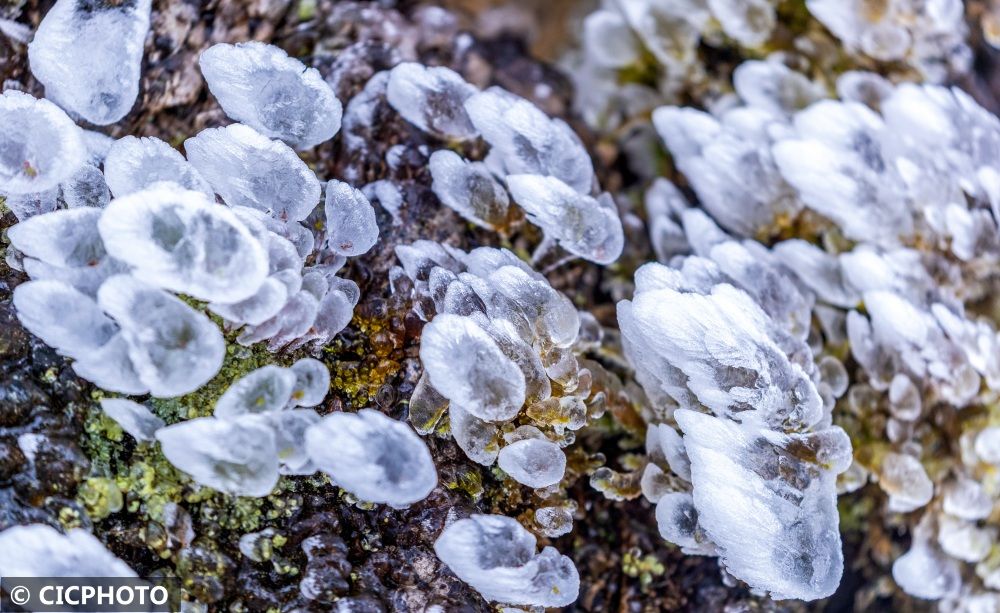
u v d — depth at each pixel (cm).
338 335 35
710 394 34
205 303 34
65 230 33
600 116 43
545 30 44
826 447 35
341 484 33
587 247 36
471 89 37
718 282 36
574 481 36
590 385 35
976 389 38
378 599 34
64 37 34
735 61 42
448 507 35
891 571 39
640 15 41
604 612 37
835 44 41
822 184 38
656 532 37
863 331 38
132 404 33
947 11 40
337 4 39
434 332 33
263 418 32
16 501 33
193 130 37
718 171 39
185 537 34
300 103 34
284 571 34
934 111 38
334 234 34
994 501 38
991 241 38
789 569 34
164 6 37
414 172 37
